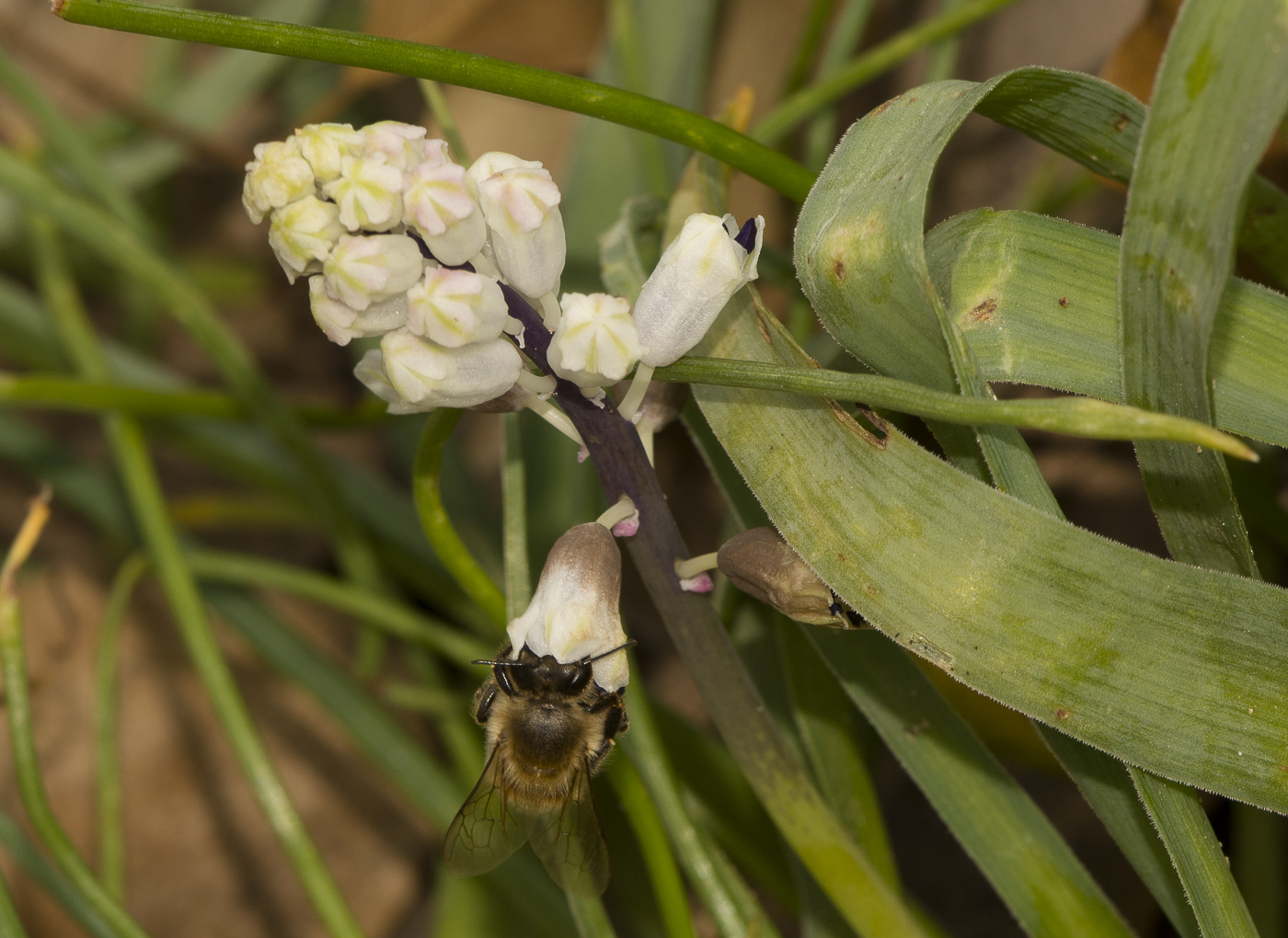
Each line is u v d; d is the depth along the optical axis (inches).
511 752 6.2
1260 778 5.6
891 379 5.5
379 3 7.2
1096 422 5.3
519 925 7.2
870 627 5.7
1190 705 5.6
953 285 5.8
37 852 6.8
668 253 5.6
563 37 7.4
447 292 5.5
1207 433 5.3
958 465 5.8
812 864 6.2
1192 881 5.7
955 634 5.6
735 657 6.0
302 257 5.5
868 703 6.1
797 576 5.7
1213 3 5.4
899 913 6.2
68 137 7.7
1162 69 5.4
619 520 5.8
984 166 7.5
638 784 6.3
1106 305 5.8
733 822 7.0
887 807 7.3
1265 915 6.6
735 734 6.1
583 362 5.5
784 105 6.9
